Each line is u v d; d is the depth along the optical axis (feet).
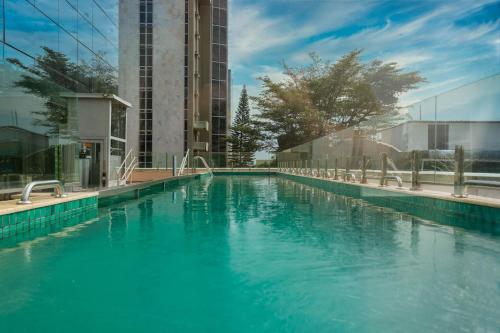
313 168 63.62
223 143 126.11
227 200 34.53
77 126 31.65
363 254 14.30
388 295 9.97
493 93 22.36
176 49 105.40
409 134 31.24
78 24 42.50
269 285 10.82
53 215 20.39
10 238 17.01
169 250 14.93
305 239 16.97
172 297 9.86
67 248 15.28
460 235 18.01
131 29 104.99
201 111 123.24
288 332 7.89
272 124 145.38
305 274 11.82
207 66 123.44
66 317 8.59
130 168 49.29
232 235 17.95
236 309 9.09
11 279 11.30
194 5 109.29
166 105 104.99
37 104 25.86
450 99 26.27
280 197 37.29
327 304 9.36
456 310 8.96
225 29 126.93
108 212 25.99
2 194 21.89
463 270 12.19
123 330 7.95
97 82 48.67
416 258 13.64
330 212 26.07
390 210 27.09
